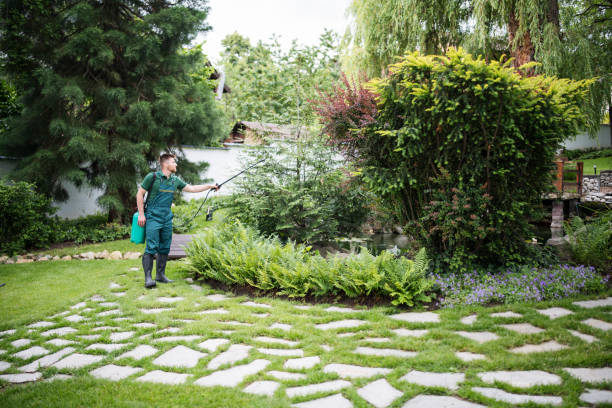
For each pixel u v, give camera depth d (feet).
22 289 17.25
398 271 14.11
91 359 9.97
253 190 24.45
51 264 22.34
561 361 8.48
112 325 12.43
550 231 37.52
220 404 7.48
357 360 9.15
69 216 40.32
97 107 30.25
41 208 28.17
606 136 83.61
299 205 23.16
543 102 14.88
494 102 14.15
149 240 16.62
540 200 17.29
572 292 13.41
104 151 28.53
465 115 15.03
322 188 24.09
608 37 34.50
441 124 15.55
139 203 16.60
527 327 10.83
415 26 33.58
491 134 15.42
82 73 29.81
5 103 32.48
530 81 14.71
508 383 7.71
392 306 13.29
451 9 32.30
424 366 8.71
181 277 18.93
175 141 33.65
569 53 31.55
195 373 8.89
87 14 27.40
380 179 17.44
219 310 13.64
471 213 15.62
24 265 22.12
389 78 16.90
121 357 10.00
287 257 16.47
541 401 7.02
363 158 19.21
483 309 12.41
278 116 25.75
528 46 28.73
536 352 9.07
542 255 17.56
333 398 7.52
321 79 73.72
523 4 27.55
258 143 25.72
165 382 8.55
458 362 8.79
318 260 16.16
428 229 17.29
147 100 31.24
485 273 15.84
